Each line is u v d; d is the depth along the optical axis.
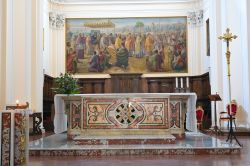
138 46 23.45
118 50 23.45
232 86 15.89
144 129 11.05
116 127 11.07
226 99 16.30
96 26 23.55
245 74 14.73
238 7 16.06
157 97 11.15
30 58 15.83
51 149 9.30
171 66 23.34
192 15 23.28
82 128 11.10
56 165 7.61
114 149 9.27
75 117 11.95
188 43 23.36
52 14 23.09
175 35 23.44
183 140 11.35
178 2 23.48
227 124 15.86
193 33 23.31
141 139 10.23
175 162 7.84
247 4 14.60
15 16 15.11
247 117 14.70
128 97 11.14
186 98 11.88
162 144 10.09
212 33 18.05
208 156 8.77
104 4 23.50
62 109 11.95
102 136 10.74
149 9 23.52
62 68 23.42
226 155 8.94
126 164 7.63
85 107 11.16
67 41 23.48
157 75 23.30
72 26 23.55
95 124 11.09
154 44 23.47
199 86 22.84
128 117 11.09
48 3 22.67
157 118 11.08
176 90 13.20
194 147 9.29
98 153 9.28
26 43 15.31
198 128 18.22
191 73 23.22
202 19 22.80
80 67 23.45
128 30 23.50
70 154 9.26
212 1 17.94
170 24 23.48
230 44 16.02
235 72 15.90
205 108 22.08
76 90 12.15
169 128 11.06
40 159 8.55
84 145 10.05
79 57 23.45
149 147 9.39
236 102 15.55
